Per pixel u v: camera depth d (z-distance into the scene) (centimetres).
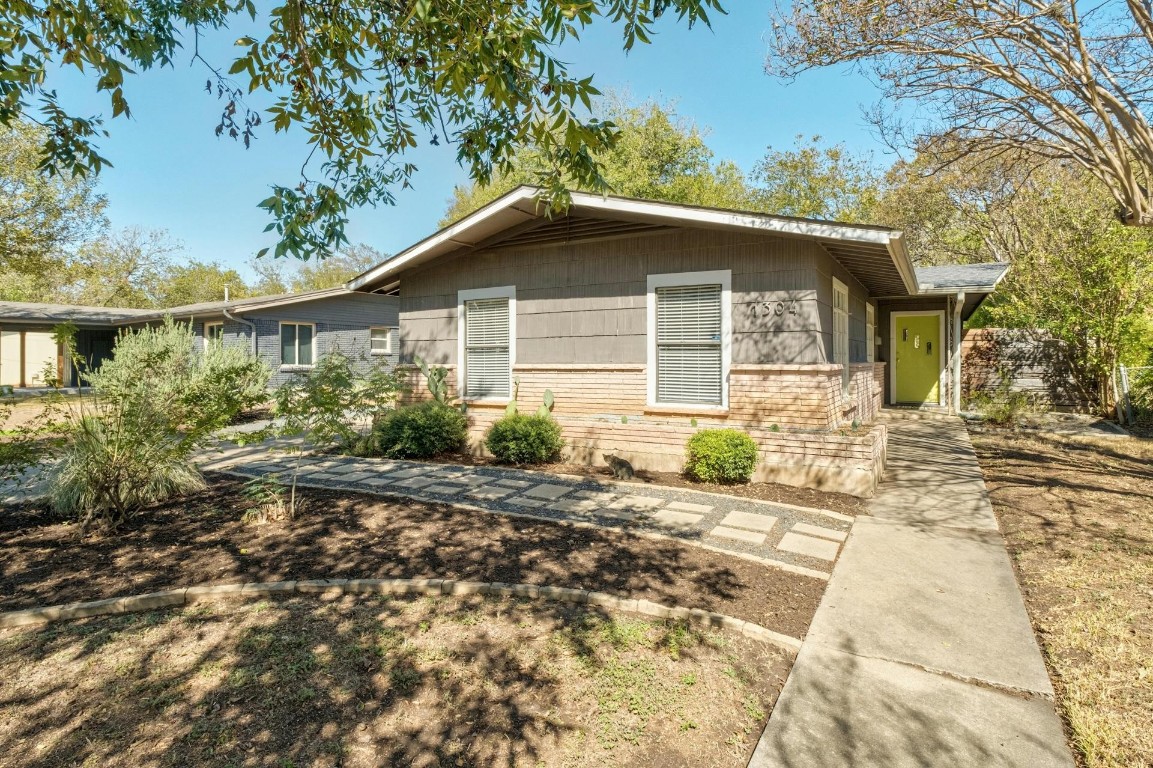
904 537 498
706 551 453
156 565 403
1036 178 1338
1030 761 229
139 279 3662
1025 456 873
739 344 736
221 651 294
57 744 225
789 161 2927
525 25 317
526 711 255
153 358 527
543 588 372
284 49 390
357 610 344
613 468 713
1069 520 547
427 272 998
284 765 217
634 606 352
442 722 246
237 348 1384
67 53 380
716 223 689
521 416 822
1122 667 296
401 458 845
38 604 339
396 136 483
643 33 351
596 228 824
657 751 233
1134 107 669
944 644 319
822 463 655
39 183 1667
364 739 233
